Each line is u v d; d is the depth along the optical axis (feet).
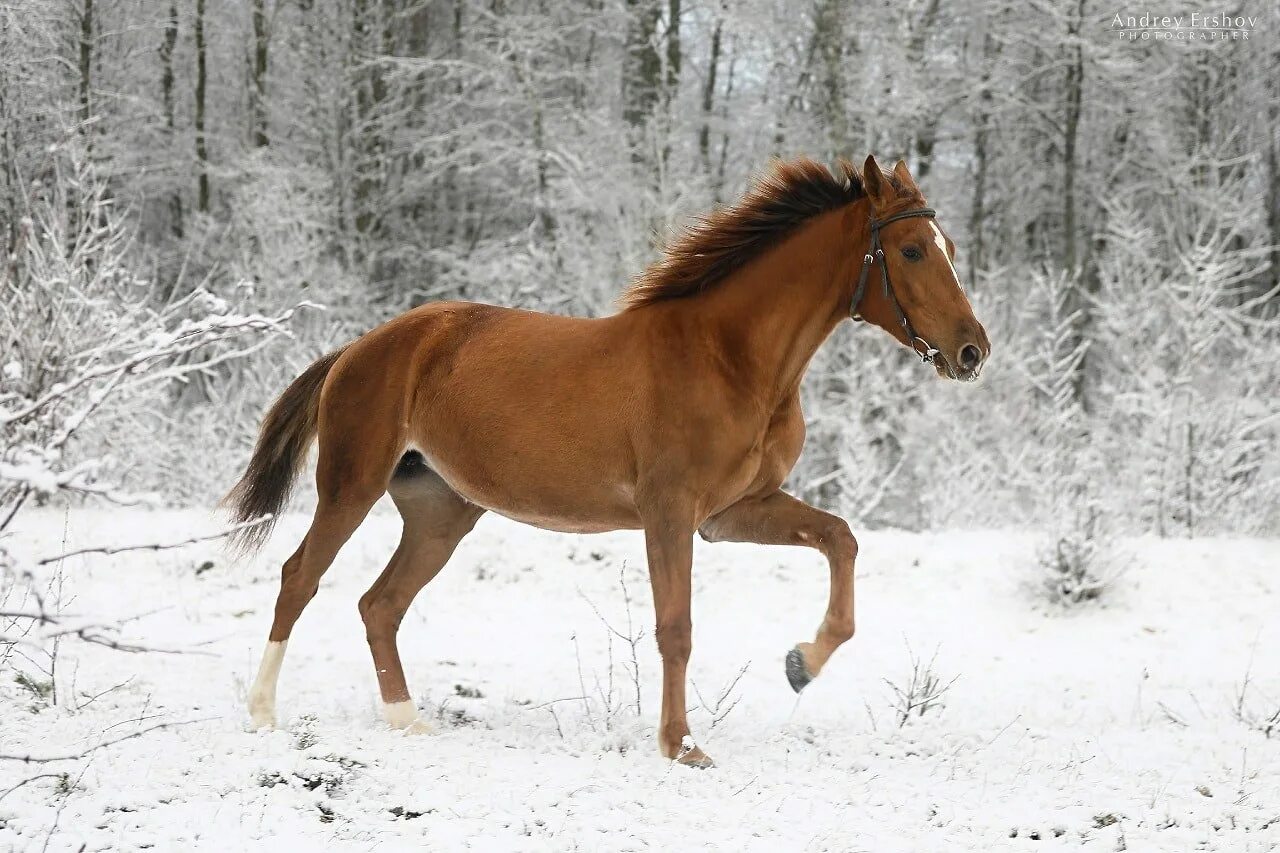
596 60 92.63
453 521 23.07
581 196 72.33
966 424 66.03
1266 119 84.94
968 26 84.74
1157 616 35.09
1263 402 59.82
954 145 91.86
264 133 93.61
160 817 15.99
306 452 23.53
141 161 92.94
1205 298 60.34
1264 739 22.63
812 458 70.49
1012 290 87.15
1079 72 83.56
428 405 21.70
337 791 17.40
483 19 92.43
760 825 16.37
